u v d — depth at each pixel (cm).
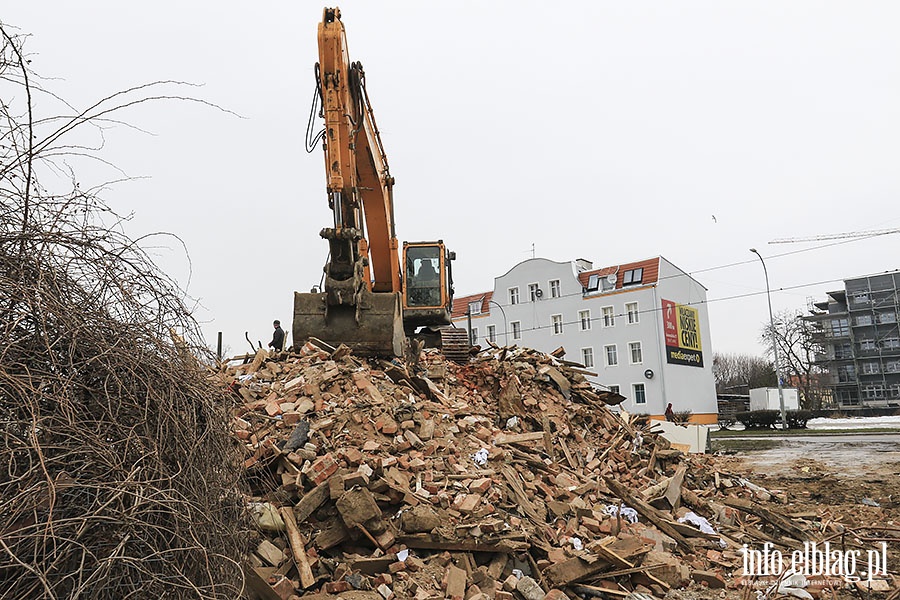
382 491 548
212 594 286
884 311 7262
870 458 1603
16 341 275
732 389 7325
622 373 3978
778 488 1152
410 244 1265
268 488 545
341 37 827
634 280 4034
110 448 276
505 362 1076
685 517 756
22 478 245
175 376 325
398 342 861
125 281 329
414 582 485
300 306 856
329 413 659
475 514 554
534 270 4447
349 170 836
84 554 245
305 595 458
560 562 549
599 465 844
